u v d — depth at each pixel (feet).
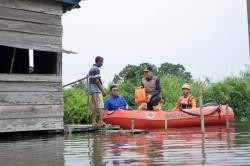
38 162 20.51
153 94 50.11
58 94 43.62
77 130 43.27
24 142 33.22
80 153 23.53
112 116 48.55
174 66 119.14
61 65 44.21
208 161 18.60
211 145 25.03
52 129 42.68
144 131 39.29
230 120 52.65
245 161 18.30
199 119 49.75
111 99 50.37
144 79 50.85
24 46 41.42
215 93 78.18
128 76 85.05
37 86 42.24
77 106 59.88
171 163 18.49
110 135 37.01
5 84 40.29
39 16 42.96
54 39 43.93
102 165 18.81
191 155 20.74
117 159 20.43
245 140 27.86
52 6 43.88
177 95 77.10
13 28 41.24
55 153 24.06
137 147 25.49
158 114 48.78
